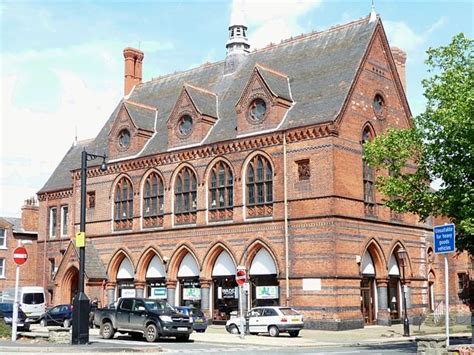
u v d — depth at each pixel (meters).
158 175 46.16
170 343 28.36
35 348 22.94
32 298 48.81
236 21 50.03
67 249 48.91
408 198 27.72
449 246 19.09
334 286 35.66
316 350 25.14
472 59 26.55
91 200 50.78
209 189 42.75
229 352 23.70
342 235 36.69
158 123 50.09
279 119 40.09
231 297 41.09
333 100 38.84
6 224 58.97
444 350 18.69
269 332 33.03
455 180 25.62
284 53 46.28
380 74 42.25
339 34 43.72
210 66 51.81
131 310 29.69
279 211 38.59
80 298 25.44
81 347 23.25
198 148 43.44
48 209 57.47
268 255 39.38
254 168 40.53
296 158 38.25
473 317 27.66
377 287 40.09
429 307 46.06
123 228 47.94
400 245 41.88
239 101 41.81
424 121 26.80
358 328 36.81
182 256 44.25
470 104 23.86
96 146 53.12
